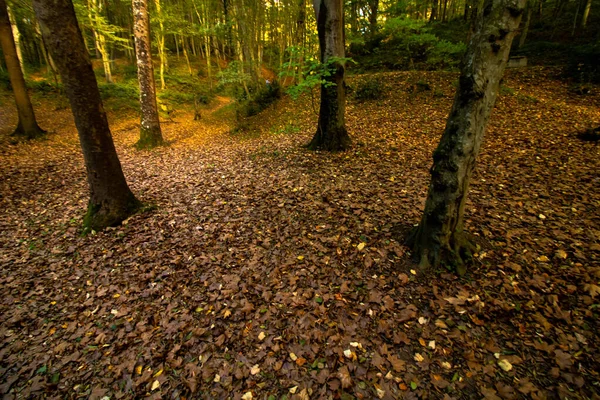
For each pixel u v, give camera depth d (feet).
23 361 8.43
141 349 8.57
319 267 11.33
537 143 21.52
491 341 7.91
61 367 8.18
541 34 53.72
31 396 7.41
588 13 49.85
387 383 7.09
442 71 42.45
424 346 7.97
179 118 57.36
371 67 54.65
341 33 22.07
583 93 31.14
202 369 7.80
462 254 10.61
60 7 12.21
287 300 9.89
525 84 36.37
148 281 11.48
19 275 12.26
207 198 18.66
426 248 10.70
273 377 7.48
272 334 8.71
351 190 17.24
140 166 27.91
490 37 7.80
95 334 9.27
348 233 13.12
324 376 7.36
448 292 9.61
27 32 68.95
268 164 24.14
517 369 7.16
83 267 12.68
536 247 11.12
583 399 6.37
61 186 22.25
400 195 16.06
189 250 13.23
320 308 9.43
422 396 6.74
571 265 10.07
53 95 55.47
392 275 10.54
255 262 11.98
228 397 7.06
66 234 15.33
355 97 40.75
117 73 76.74
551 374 6.97
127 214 16.47
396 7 39.01
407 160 21.26
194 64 97.30
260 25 53.26
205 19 66.54
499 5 7.53
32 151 31.91
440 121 29.32
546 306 8.70
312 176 20.10
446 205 10.02
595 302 8.59
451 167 9.52
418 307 9.20
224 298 10.26
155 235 14.74
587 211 13.01
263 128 40.47
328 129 24.79
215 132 45.03
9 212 17.97
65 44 12.76
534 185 15.92
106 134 15.25
